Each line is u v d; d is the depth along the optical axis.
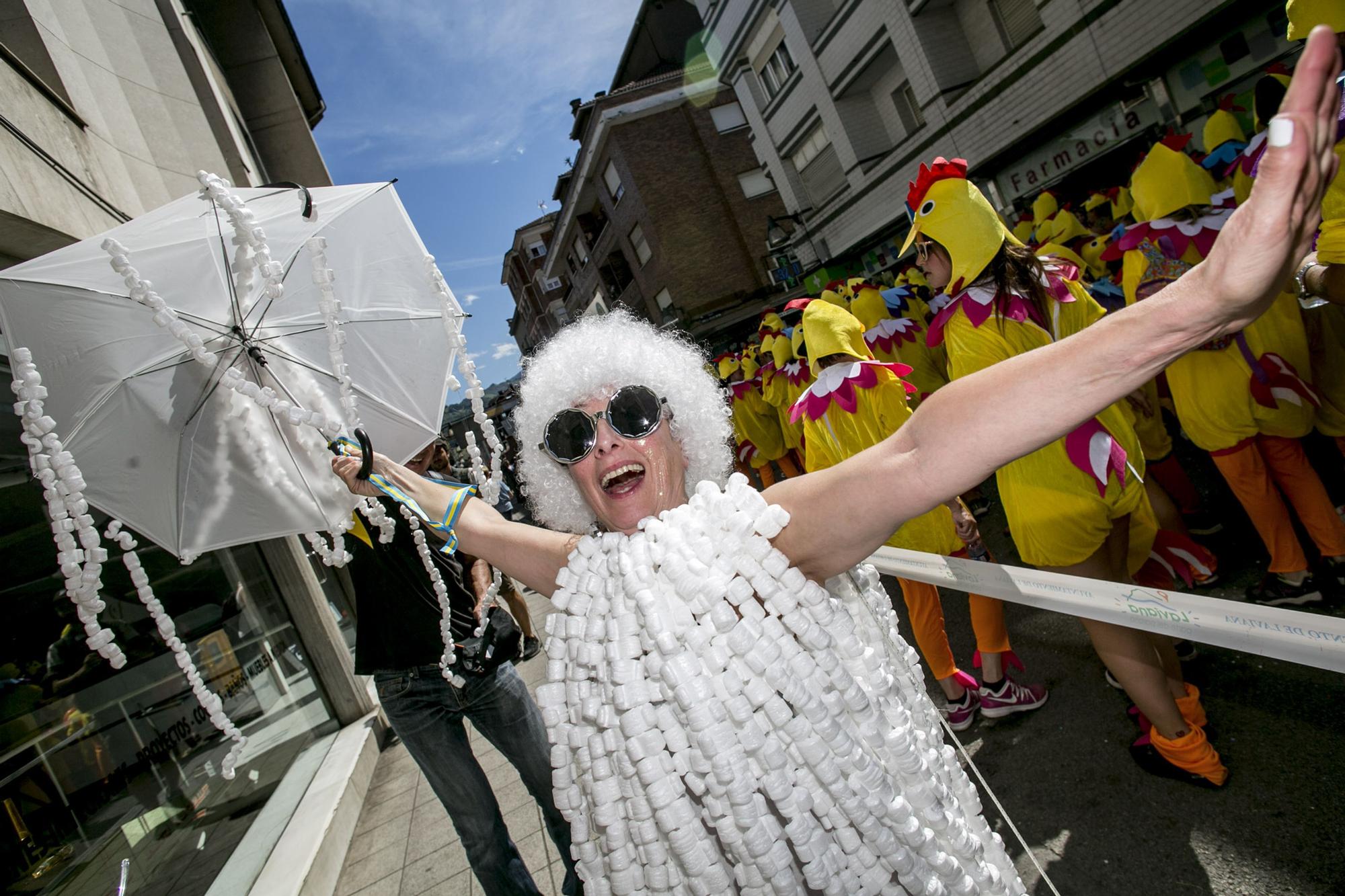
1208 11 9.73
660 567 1.17
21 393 1.29
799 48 17.75
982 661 3.10
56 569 3.28
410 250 2.03
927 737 1.23
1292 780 2.18
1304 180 0.61
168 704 3.83
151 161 5.46
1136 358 0.75
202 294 1.64
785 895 1.06
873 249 19.09
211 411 1.67
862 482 0.98
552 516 1.49
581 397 1.37
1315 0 2.20
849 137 17.41
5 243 3.08
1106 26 11.12
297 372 1.75
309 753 5.03
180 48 8.60
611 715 1.20
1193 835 2.15
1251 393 2.81
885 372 3.11
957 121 14.48
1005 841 2.46
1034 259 2.47
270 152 14.03
